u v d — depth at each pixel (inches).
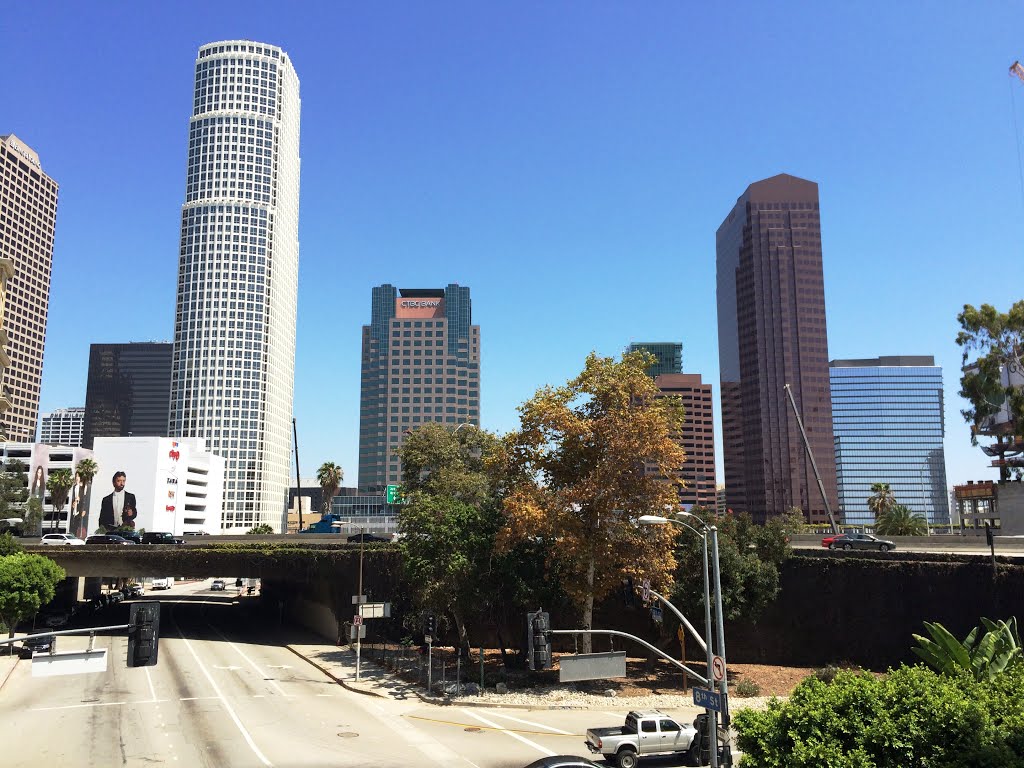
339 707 1587.1
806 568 2068.2
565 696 1681.8
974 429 2507.4
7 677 1977.1
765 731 722.8
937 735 663.1
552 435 1926.7
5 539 2753.4
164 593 5255.9
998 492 2787.9
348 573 2610.7
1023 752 640.4
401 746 1232.8
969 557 1808.6
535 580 1956.2
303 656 2345.0
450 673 1930.4
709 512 2096.5
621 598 2197.3
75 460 6560.0
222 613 3752.5
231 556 2760.8
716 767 951.6
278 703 1620.3
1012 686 763.4
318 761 1127.0
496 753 1186.0
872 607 1941.4
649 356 2000.5
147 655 837.8
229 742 1250.6
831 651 1989.4
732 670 1977.1
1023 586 1694.1
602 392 1898.4
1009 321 2372.0
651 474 1891.0
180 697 1686.8
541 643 973.2
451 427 2908.5
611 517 1829.5
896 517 4067.4
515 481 1977.1
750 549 2010.3
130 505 6574.8
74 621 3240.7
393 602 2471.7
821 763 654.5
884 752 663.1
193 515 7372.1
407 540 2001.7
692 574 1902.1
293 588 3376.0
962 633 1785.2
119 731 1337.4
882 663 1899.6
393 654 2242.9
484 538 1895.9
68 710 1541.6
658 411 1873.8
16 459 5816.9
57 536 3233.3
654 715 1159.0
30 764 1112.8
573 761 872.3
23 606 2331.4
